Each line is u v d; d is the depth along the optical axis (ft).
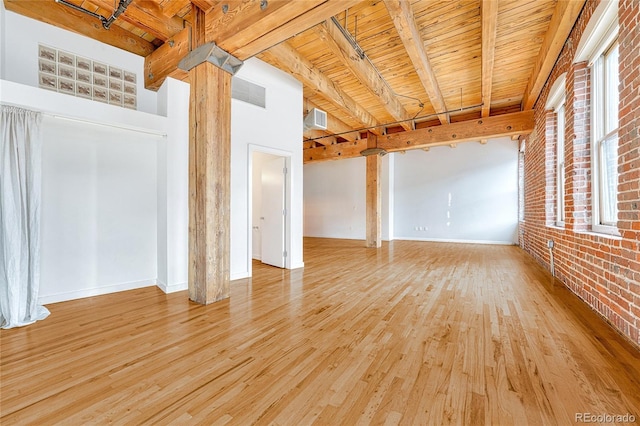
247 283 12.58
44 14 10.00
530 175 19.03
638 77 6.33
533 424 4.30
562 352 6.37
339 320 8.41
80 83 10.81
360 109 19.69
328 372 5.74
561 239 12.07
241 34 8.75
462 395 4.98
